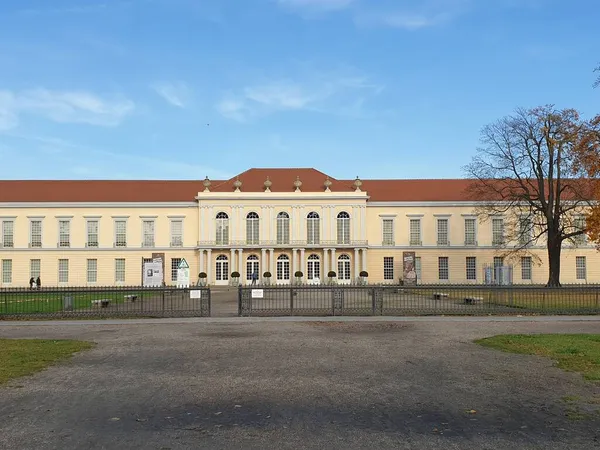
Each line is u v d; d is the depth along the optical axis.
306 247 78.25
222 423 8.84
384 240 80.69
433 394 10.72
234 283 77.12
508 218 71.50
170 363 14.17
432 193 82.88
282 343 17.64
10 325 23.38
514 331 20.55
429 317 25.42
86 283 78.44
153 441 7.96
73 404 10.05
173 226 79.88
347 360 14.48
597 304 27.22
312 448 7.65
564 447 7.70
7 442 7.93
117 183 84.06
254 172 84.19
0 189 81.12
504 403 10.03
